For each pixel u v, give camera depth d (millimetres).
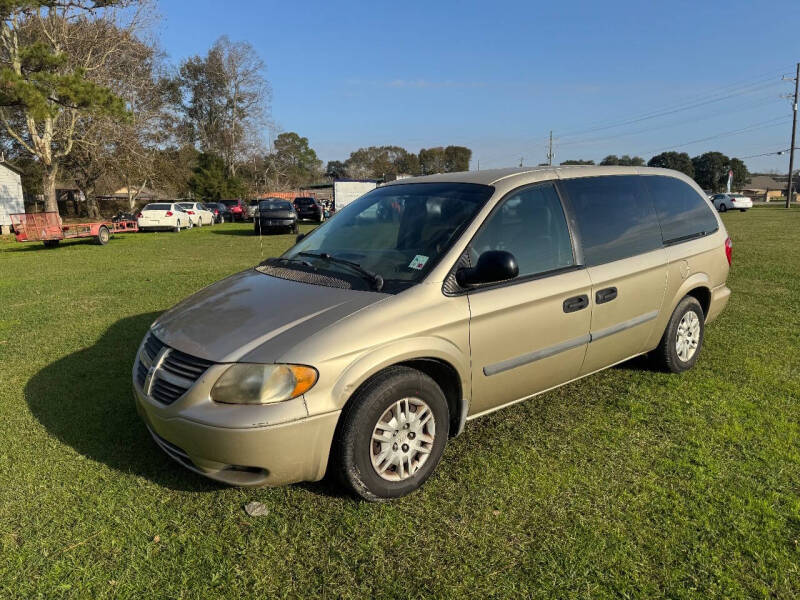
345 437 2768
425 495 3004
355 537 2670
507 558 2520
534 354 3455
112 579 2406
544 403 4180
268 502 2949
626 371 4820
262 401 2604
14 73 20328
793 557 2502
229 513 2861
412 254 3291
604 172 4160
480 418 3934
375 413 2809
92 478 3164
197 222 29875
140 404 3021
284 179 78875
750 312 7051
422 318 2939
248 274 3781
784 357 5207
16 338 6016
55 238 17859
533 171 3758
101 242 19078
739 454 3404
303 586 2371
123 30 31391
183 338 2967
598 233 3881
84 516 2824
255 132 66438
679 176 4812
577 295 3615
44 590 2338
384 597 2305
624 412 4004
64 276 10789
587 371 3930
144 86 35219
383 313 2865
